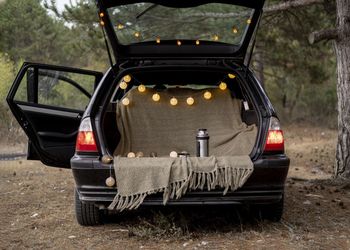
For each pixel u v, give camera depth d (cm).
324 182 652
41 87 583
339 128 650
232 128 495
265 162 399
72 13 1055
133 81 576
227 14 908
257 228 453
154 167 393
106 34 492
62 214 512
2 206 546
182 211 497
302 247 395
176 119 502
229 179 392
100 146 407
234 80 559
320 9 1073
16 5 1455
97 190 403
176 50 511
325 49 1455
